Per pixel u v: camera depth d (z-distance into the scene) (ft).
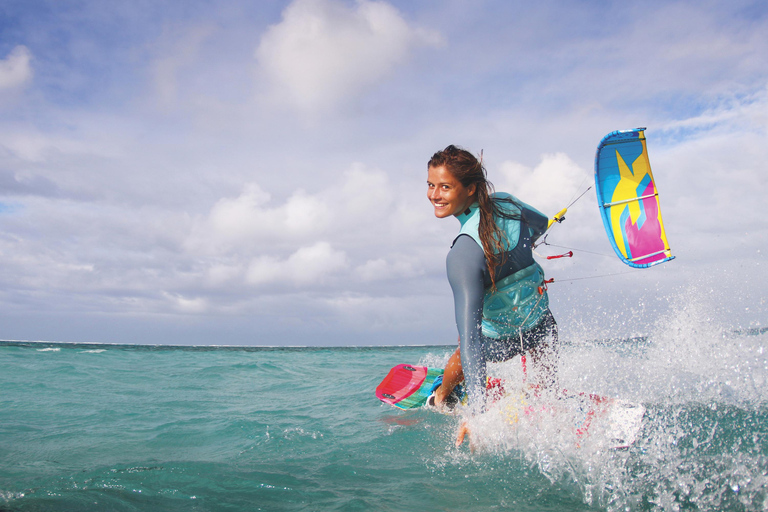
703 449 6.43
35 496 5.65
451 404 11.46
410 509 5.35
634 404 7.57
